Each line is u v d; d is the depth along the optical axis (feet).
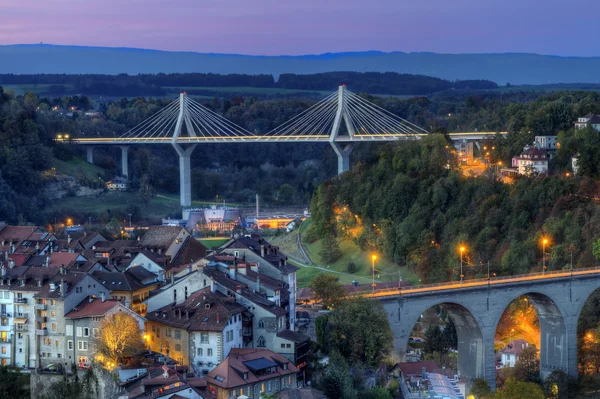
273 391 652.48
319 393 651.66
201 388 604.90
